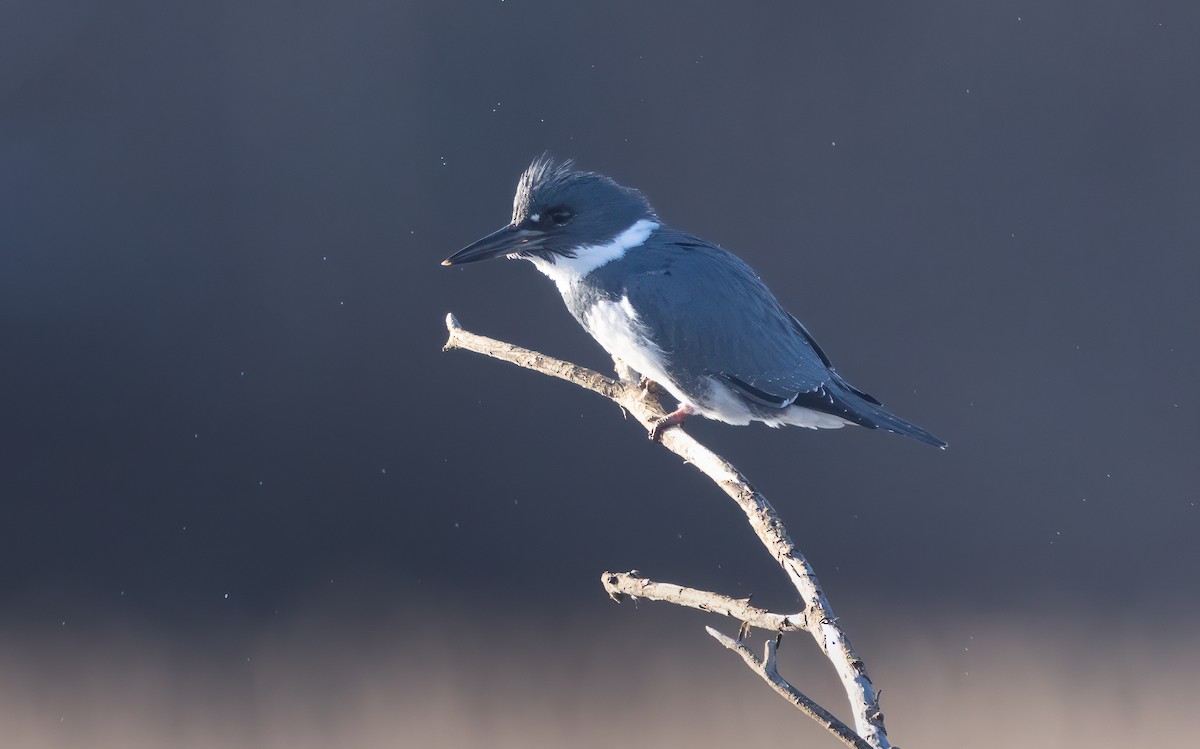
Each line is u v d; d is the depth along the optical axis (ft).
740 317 20.07
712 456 16.42
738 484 14.93
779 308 21.03
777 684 10.52
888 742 10.47
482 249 20.25
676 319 19.88
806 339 21.22
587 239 20.31
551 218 20.25
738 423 20.93
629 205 20.71
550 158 20.90
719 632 10.82
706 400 20.39
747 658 10.63
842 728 10.35
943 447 20.33
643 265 20.20
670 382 20.29
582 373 19.92
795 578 13.15
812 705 10.44
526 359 19.94
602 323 20.36
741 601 12.46
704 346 19.92
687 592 12.85
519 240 20.29
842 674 11.27
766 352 20.17
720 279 20.20
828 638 11.62
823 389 20.56
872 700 10.91
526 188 20.47
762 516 14.23
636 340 20.04
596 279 20.33
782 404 20.34
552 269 20.66
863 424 20.53
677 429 18.58
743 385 20.15
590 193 20.36
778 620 12.16
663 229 21.08
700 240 21.08
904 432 20.45
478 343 20.22
